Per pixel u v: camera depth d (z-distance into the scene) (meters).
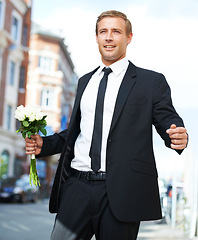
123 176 2.18
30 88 38.59
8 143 28.31
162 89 2.28
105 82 2.34
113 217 2.19
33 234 8.36
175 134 2.05
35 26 38.28
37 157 2.51
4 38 27.53
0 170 27.03
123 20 2.37
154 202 2.21
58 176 2.35
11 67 29.02
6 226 9.74
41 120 2.47
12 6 28.30
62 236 2.24
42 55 38.50
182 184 10.01
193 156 8.41
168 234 8.57
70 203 2.27
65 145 2.35
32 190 23.08
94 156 2.27
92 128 2.32
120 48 2.35
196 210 8.17
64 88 41.06
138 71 2.35
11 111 28.91
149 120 2.24
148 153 2.23
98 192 2.22
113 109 2.28
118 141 2.21
